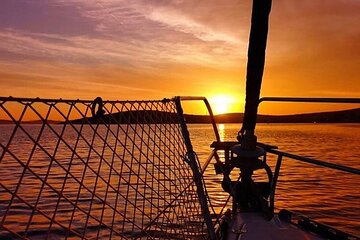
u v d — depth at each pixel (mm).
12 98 1688
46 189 18250
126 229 10477
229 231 4234
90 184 18250
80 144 35875
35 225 11984
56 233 11078
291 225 4473
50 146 31641
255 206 4996
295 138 105688
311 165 39031
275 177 5035
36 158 31203
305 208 17688
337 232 4078
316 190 23203
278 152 4996
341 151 57969
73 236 10633
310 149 62375
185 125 3795
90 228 11227
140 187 13391
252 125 5070
